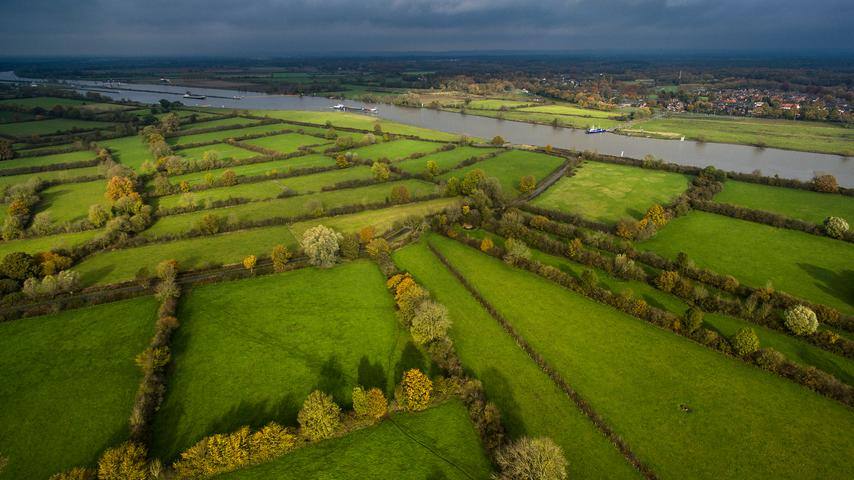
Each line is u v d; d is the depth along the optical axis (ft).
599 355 262.26
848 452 201.26
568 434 213.05
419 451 201.57
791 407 224.94
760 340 272.92
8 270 318.04
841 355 258.57
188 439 205.46
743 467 195.31
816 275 342.85
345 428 209.97
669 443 206.90
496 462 194.49
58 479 172.86
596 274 337.72
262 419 216.74
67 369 246.27
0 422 212.84
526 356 263.08
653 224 406.62
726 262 364.58
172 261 338.13
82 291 323.78
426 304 267.18
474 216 439.63
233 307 304.50
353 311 302.04
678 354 262.26
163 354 241.96
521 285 335.06
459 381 233.96
